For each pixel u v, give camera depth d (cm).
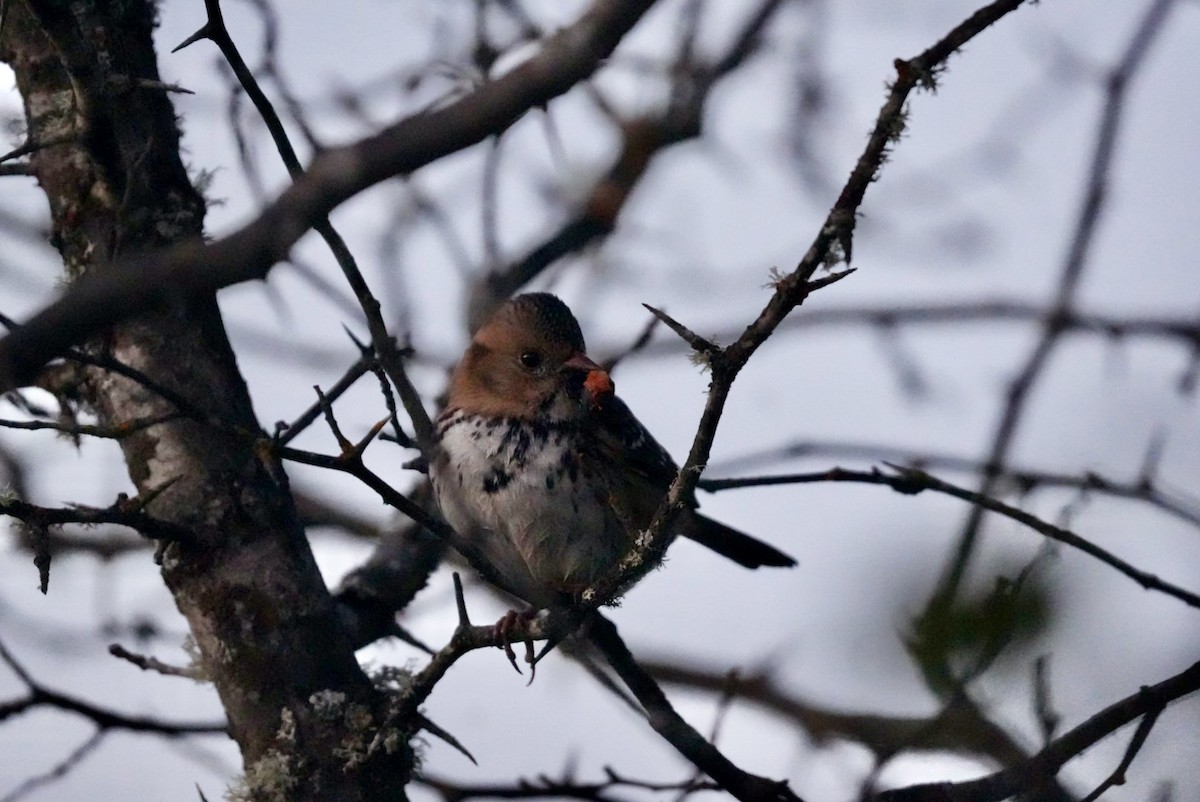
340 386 802
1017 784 794
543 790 999
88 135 826
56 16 791
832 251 678
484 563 826
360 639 1051
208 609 901
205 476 909
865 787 829
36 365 576
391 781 886
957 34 652
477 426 1136
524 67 722
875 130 657
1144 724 799
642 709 1009
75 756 970
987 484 956
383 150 673
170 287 602
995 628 625
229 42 741
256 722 890
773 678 1395
